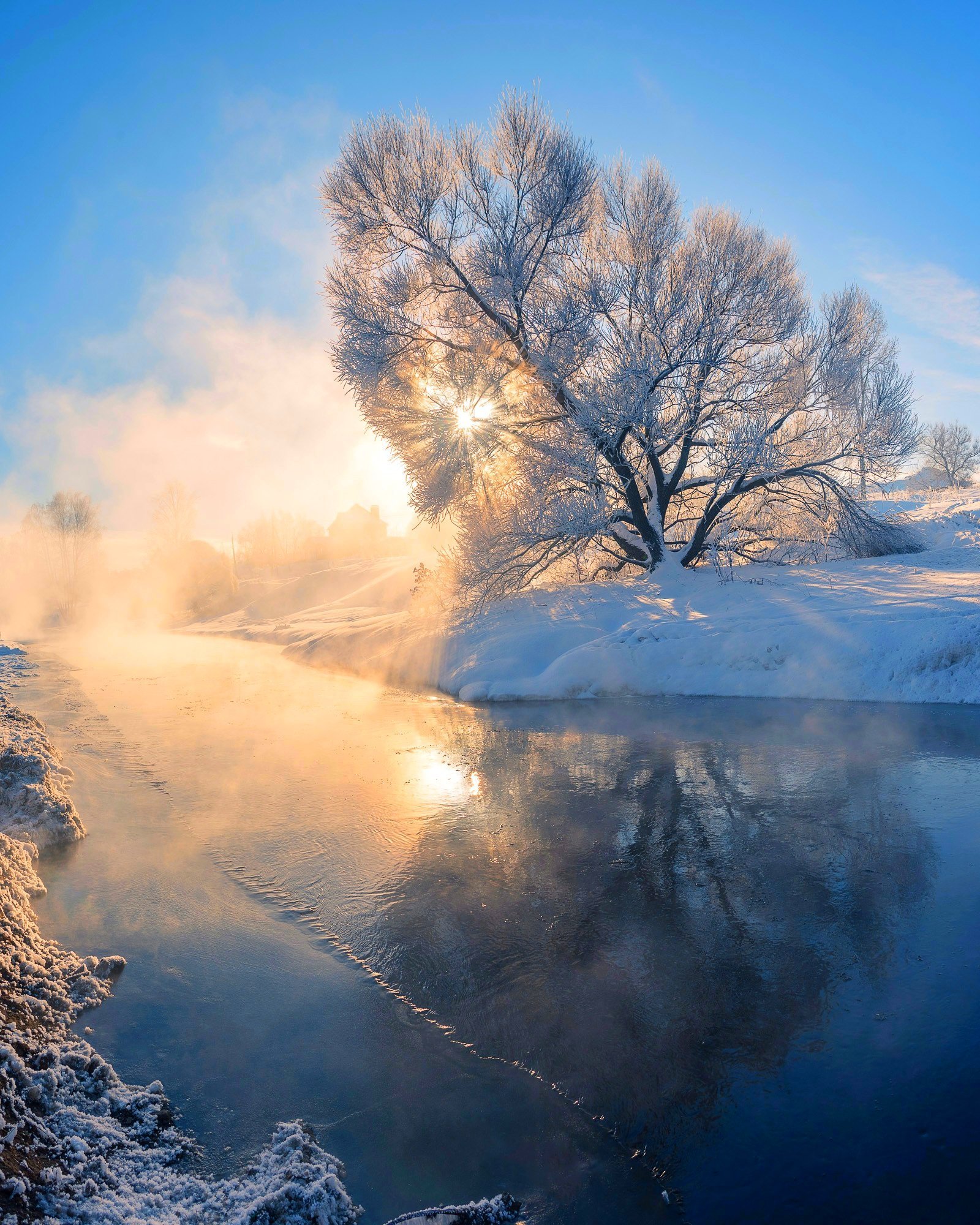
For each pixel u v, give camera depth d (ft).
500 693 45.83
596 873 19.24
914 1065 11.69
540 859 20.29
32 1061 11.54
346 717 42.50
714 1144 10.37
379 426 58.59
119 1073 12.05
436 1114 11.10
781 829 21.42
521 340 55.93
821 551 68.69
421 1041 12.85
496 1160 10.21
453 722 39.55
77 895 18.78
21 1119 9.80
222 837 22.75
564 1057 12.30
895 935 15.52
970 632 38.34
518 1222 9.17
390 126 54.29
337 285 55.52
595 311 53.62
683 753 30.07
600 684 44.62
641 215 56.90
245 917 17.51
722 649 44.34
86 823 24.40
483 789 26.86
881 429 60.13
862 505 65.51
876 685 38.40
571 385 56.75
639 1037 12.72
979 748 28.35
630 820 22.85
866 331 64.54
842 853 19.58
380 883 19.17
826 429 61.41
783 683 40.65
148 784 28.99
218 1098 11.49
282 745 35.35
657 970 14.73
